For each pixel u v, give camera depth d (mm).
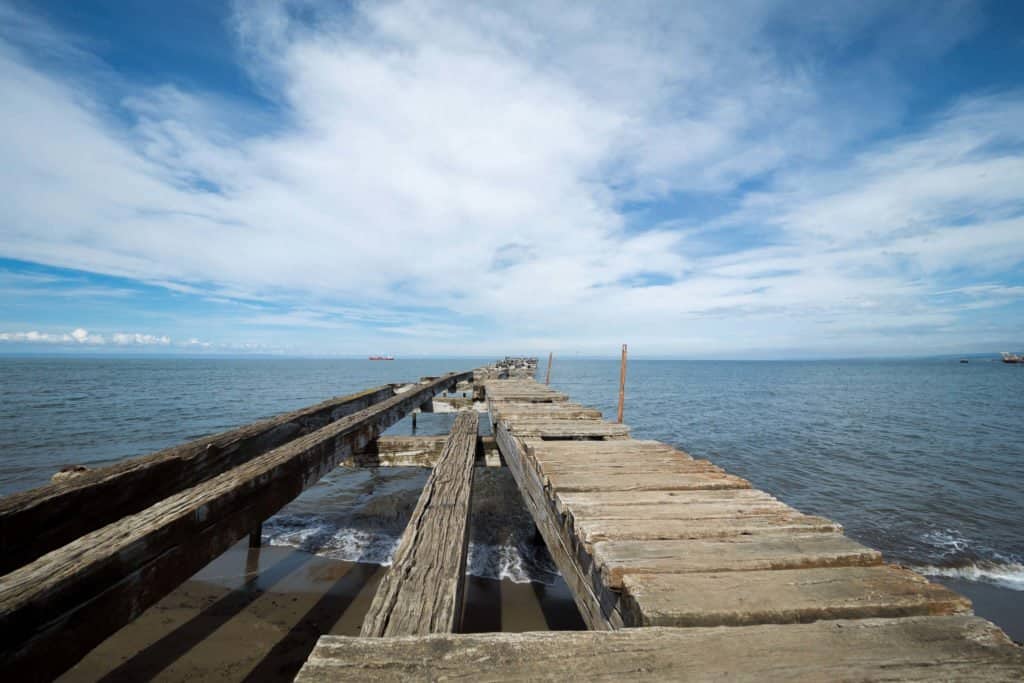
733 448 14320
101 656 4055
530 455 4430
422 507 3053
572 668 1373
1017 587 5953
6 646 1197
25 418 18641
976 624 1611
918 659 1432
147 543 1738
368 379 52094
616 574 2006
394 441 6008
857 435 16641
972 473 11391
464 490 3449
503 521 7160
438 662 1376
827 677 1357
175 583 1900
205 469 3434
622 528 2512
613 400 29828
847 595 1814
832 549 2236
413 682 1304
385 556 6125
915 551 6953
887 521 8133
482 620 4750
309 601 5035
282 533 6852
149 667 3928
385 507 7938
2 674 1183
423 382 12086
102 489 2541
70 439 14633
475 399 15977
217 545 2236
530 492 4355
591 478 3555
